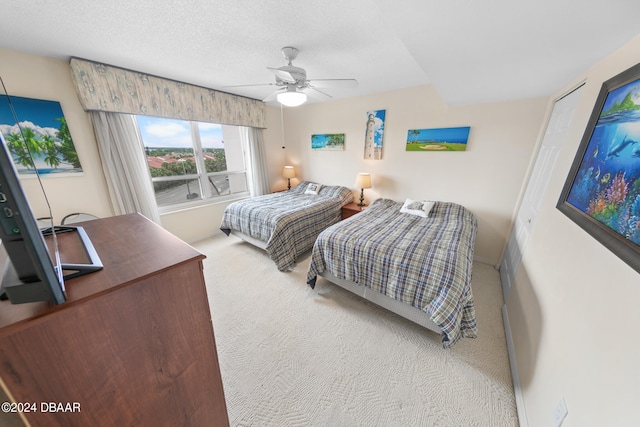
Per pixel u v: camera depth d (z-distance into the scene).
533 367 1.23
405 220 2.62
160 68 2.44
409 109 3.14
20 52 1.94
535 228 1.73
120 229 0.94
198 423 0.88
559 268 1.22
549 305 1.23
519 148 2.53
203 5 1.41
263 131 4.20
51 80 2.10
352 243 2.04
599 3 0.85
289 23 1.60
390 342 1.73
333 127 3.94
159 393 0.73
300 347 1.68
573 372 0.90
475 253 3.01
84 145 2.34
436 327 1.65
